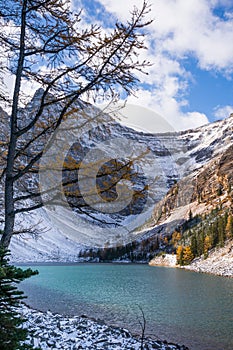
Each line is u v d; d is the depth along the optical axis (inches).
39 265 3358.8
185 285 1519.4
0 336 99.3
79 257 4379.9
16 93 175.0
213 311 810.8
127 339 450.9
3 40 180.5
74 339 397.7
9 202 164.6
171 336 562.6
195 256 3334.2
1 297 103.6
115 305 901.8
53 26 177.3
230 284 1562.5
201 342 529.3
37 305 887.7
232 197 4591.5
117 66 161.3
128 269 2955.2
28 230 180.1
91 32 160.7
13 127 172.2
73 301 971.3
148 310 823.1
